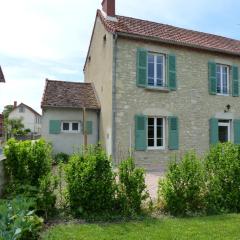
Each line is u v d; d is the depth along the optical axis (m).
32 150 6.89
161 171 13.46
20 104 62.38
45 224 5.80
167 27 16.36
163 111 14.60
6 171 6.88
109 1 15.13
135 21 15.64
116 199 6.46
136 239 4.98
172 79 14.86
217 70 16.44
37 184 6.71
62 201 6.60
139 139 13.98
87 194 6.26
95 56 16.94
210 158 7.30
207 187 7.02
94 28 17.25
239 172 7.01
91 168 6.39
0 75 13.77
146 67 14.34
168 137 14.60
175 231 5.37
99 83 15.86
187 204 6.69
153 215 6.46
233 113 16.44
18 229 3.91
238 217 6.31
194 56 15.58
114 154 13.42
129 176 6.55
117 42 13.91
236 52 16.30
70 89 16.33
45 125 14.87
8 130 48.88
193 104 15.34
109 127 13.92
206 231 5.38
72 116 15.21
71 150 15.02
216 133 15.79
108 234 5.23
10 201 5.52
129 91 13.98
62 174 7.11
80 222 5.98
